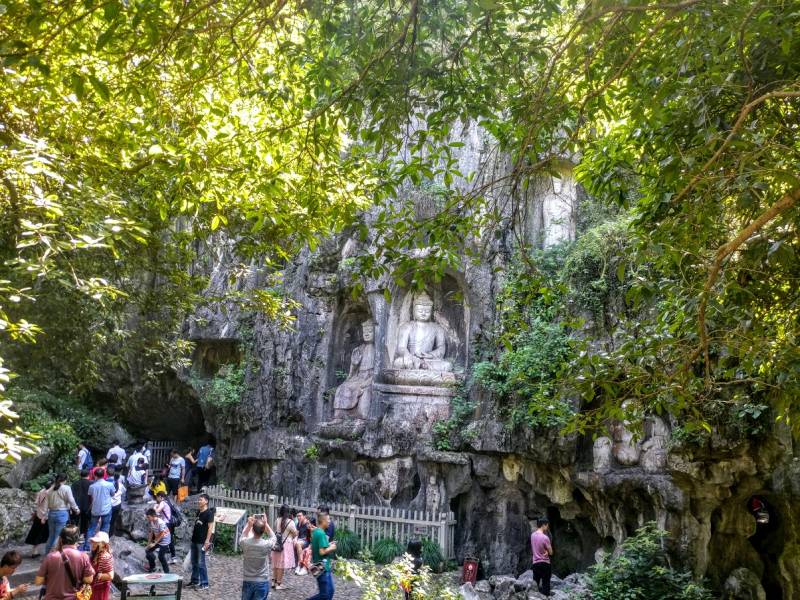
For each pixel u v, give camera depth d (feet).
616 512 53.16
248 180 35.91
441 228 26.73
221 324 70.90
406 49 29.48
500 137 28.09
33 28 20.08
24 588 29.30
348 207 32.09
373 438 61.87
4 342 50.42
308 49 28.37
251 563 36.01
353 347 69.36
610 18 23.76
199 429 84.74
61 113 28.94
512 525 58.65
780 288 26.89
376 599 30.22
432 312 67.31
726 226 28.40
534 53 25.67
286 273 69.92
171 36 22.15
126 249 37.99
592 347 53.98
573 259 56.03
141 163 32.86
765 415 45.65
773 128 24.84
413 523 57.93
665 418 52.06
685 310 24.86
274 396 67.97
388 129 26.00
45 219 27.04
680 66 23.09
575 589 48.14
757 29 20.99
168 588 45.80
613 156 29.78
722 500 49.08
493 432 57.26
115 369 78.64
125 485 60.85
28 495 58.95
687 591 44.19
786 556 48.83
